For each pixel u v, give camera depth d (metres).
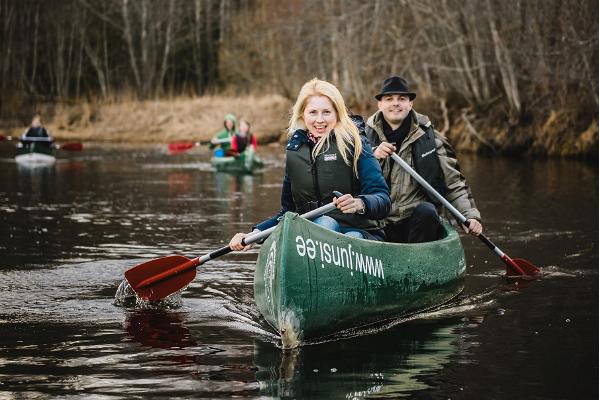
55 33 46.88
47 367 4.36
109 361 4.46
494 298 6.09
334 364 4.43
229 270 7.01
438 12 24.81
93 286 6.34
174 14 45.84
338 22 28.27
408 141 6.50
